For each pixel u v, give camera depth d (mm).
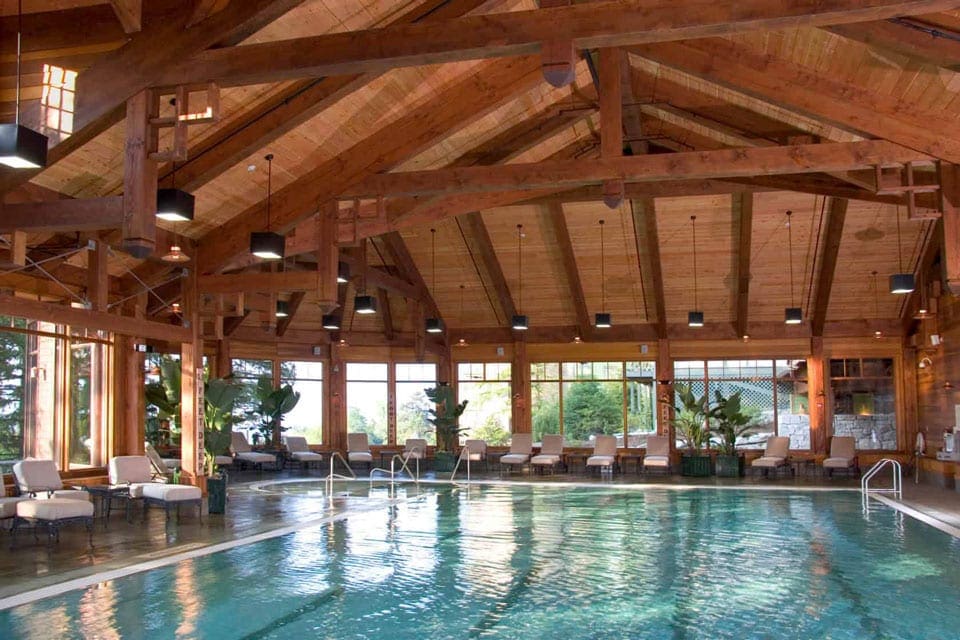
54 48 7188
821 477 16812
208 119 6961
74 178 9195
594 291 18234
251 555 8359
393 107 10055
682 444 18953
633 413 19281
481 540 9305
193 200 8164
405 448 19344
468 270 18016
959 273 8773
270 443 19312
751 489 14586
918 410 17250
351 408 20000
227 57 6941
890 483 15281
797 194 14844
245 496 13492
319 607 6395
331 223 10602
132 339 12719
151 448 12523
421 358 18578
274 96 8906
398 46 6750
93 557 8094
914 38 7723
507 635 5688
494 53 6738
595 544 9055
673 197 15219
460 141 12273
